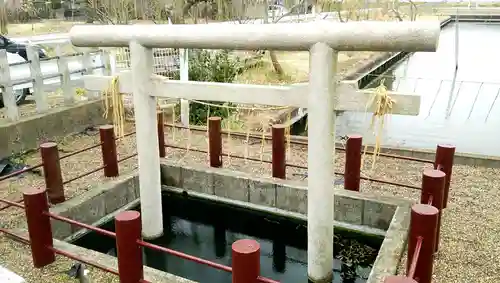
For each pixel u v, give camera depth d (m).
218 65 9.31
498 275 3.26
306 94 3.31
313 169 3.37
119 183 5.05
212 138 5.37
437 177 3.29
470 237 3.81
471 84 15.41
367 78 16.88
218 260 4.46
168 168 5.56
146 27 3.81
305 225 4.89
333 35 3.04
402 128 10.93
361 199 4.46
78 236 4.55
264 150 6.30
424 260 2.62
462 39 28.22
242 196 5.19
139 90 4.00
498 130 10.64
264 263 4.43
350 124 11.53
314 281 3.64
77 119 7.16
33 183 5.27
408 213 4.09
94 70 8.02
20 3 18.80
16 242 3.77
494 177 5.19
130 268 2.87
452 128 10.87
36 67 6.58
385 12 12.91
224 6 13.39
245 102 3.57
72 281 3.23
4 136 6.03
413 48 2.88
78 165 5.77
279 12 15.64
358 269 4.06
